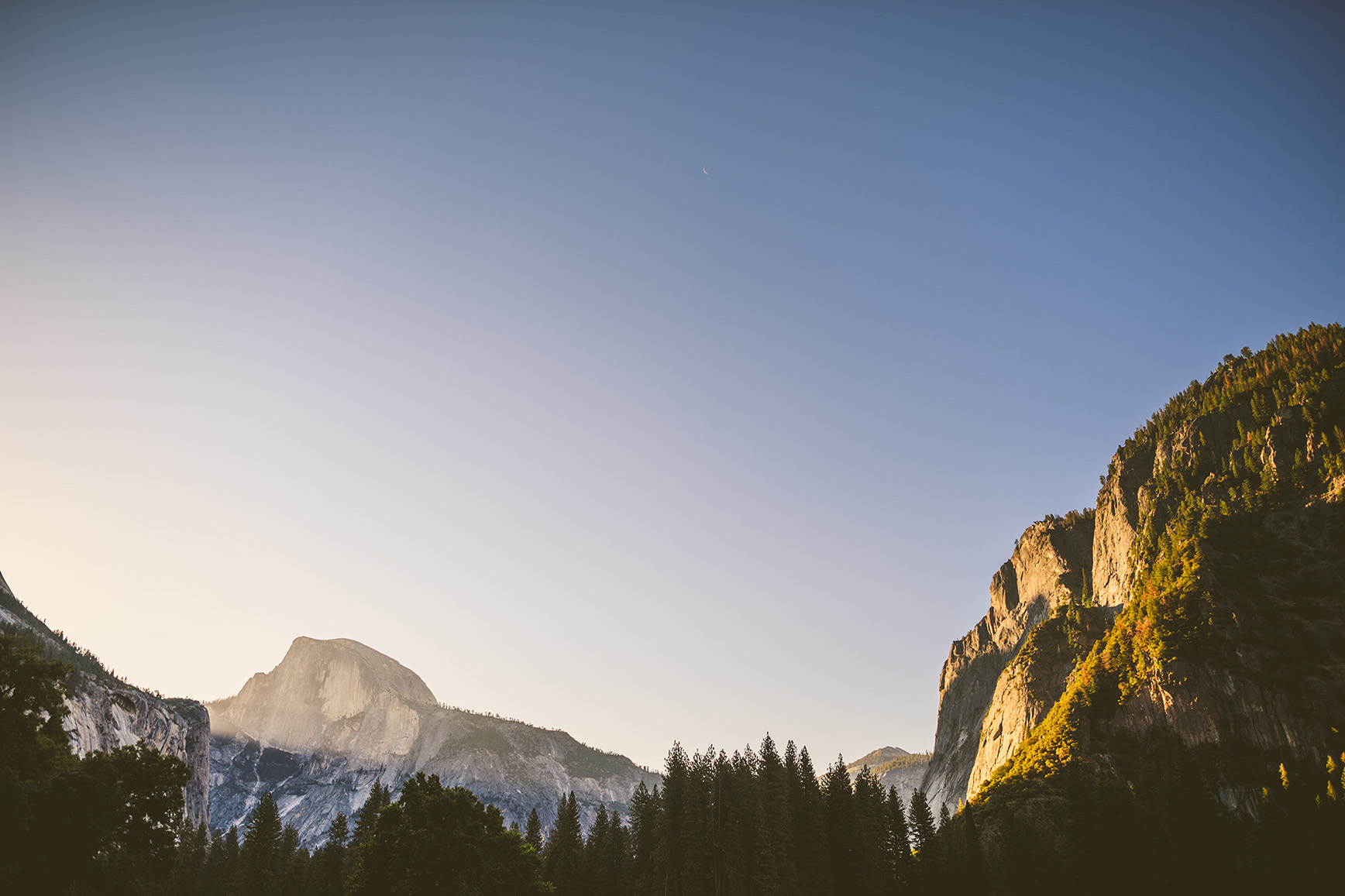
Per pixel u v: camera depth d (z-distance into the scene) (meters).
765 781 115.00
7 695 65.12
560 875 124.25
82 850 64.12
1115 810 97.06
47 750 67.31
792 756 126.88
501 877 81.38
